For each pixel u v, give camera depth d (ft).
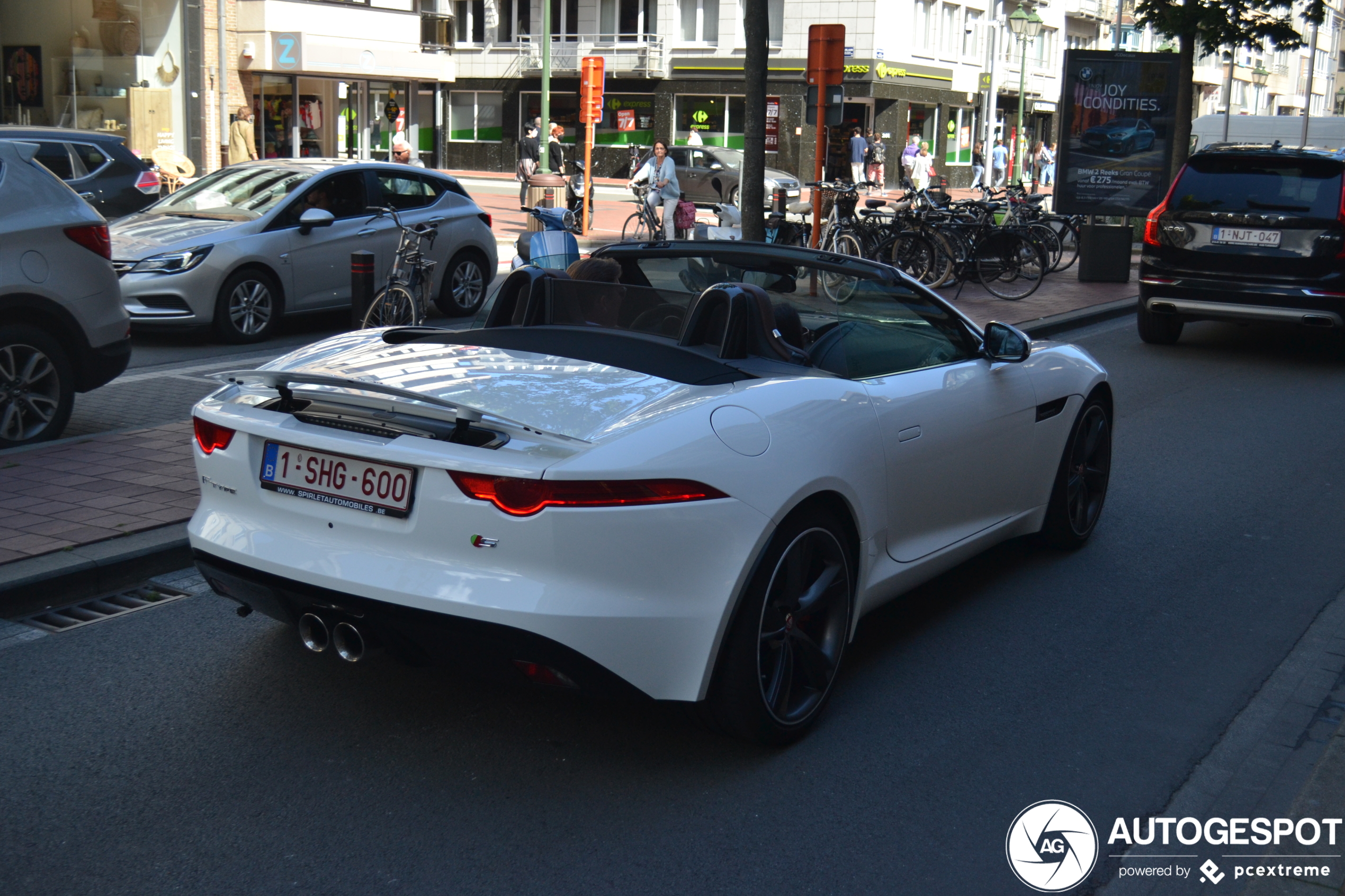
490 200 102.42
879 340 14.88
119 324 23.97
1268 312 37.81
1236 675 14.66
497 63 165.48
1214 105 252.62
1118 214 61.72
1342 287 36.83
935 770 12.12
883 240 54.13
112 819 10.82
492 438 10.91
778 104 150.10
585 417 11.16
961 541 15.69
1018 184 70.08
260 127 111.65
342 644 11.32
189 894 9.75
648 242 16.14
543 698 13.43
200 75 90.12
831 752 12.41
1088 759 12.44
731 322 13.08
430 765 11.87
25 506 18.66
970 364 15.99
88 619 15.62
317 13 111.55
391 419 11.40
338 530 11.37
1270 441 27.45
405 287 35.27
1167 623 16.26
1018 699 13.82
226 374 12.32
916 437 14.01
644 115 157.69
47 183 23.13
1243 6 67.05
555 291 14.58
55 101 91.86
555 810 11.12
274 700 13.24
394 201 41.75
